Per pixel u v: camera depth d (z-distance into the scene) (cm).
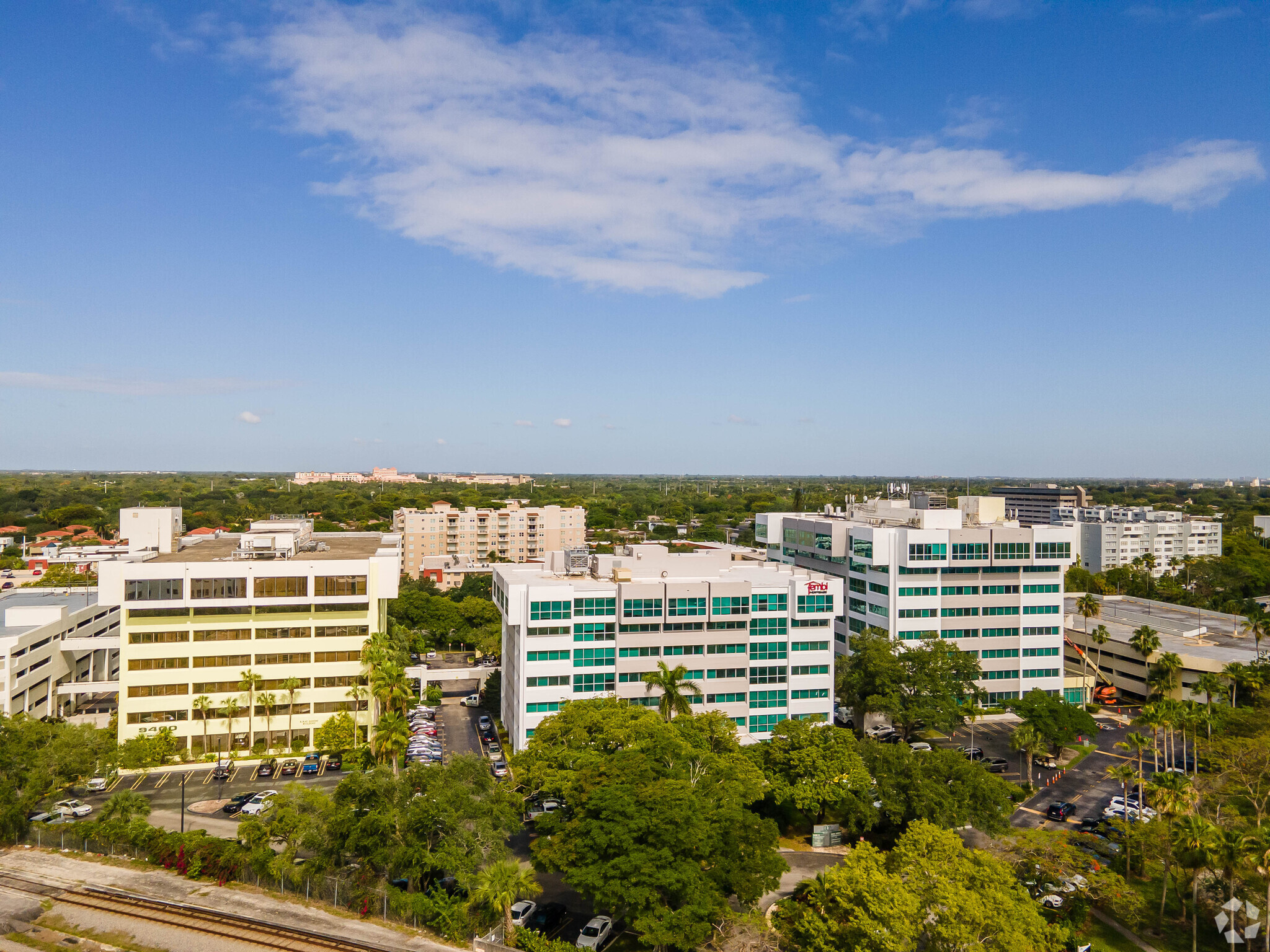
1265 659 12606
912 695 10819
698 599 10438
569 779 7106
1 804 7450
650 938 5603
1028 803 9419
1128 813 8819
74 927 5862
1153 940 6625
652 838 6012
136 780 9612
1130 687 14062
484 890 5825
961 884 5484
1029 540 13275
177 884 6625
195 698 10400
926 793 7431
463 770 6938
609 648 10294
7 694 10356
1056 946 5700
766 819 6888
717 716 8612
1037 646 13562
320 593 10669
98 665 13462
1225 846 6094
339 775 9800
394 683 9394
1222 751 9069
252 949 5653
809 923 5703
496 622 16812
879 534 12975
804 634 11094
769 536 16988
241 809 8600
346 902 6375
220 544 13288
